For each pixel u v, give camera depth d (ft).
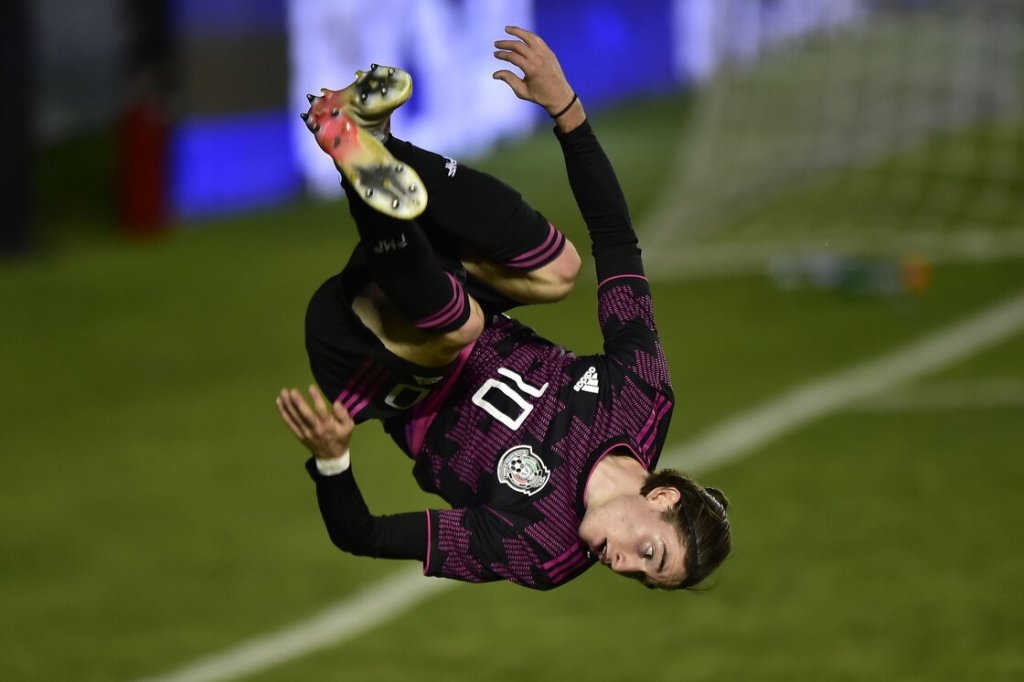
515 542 44.88
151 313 154.20
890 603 90.43
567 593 96.78
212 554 104.12
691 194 173.06
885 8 178.19
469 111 214.28
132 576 101.04
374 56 199.82
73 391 135.54
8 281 165.27
